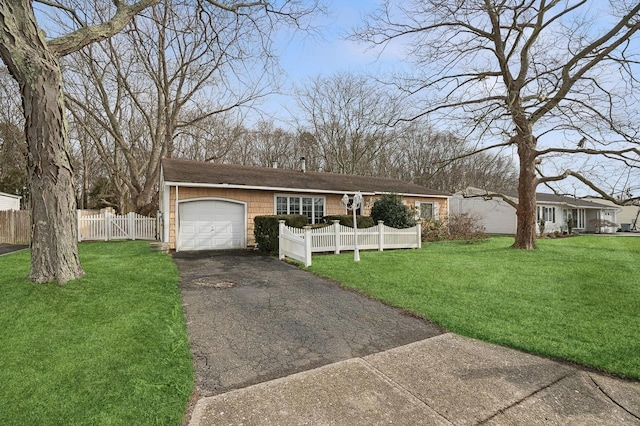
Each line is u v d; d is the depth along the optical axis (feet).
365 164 108.58
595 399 9.52
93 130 68.64
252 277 25.11
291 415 8.68
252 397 9.50
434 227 56.03
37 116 17.61
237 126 80.33
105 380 10.16
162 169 45.68
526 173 41.60
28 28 16.98
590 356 11.94
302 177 55.16
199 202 42.60
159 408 8.96
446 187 110.32
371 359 11.90
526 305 17.88
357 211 53.72
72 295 17.03
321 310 17.39
